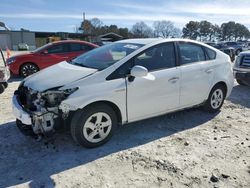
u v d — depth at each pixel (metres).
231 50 18.81
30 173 3.39
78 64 4.57
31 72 10.13
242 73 8.17
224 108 6.22
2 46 56.41
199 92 5.19
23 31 58.34
